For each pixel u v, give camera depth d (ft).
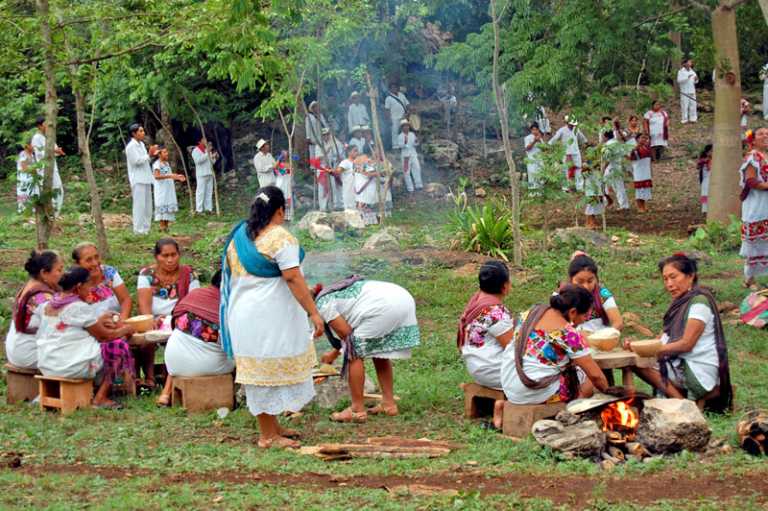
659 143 92.22
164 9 44.52
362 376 27.71
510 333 27.25
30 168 42.45
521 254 53.36
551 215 76.33
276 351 24.18
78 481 21.49
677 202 78.79
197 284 32.60
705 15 69.15
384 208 75.56
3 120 66.44
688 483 20.93
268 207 24.11
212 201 86.22
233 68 42.01
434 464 23.00
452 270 53.16
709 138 98.73
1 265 53.78
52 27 44.39
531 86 65.05
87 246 31.14
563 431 23.30
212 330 28.37
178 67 76.33
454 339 39.42
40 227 42.88
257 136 97.81
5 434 26.05
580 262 29.07
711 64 65.51
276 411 24.41
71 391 28.58
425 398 30.09
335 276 52.37
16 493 20.59
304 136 89.40
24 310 29.86
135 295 48.11
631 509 19.26
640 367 26.89
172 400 29.40
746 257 45.32
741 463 22.18
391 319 27.37
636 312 42.75
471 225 57.57
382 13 83.97
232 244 24.64
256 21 40.55
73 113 98.37
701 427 22.88
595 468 22.03
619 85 68.80
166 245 31.86
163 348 38.52
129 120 90.02
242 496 20.40
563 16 64.44
